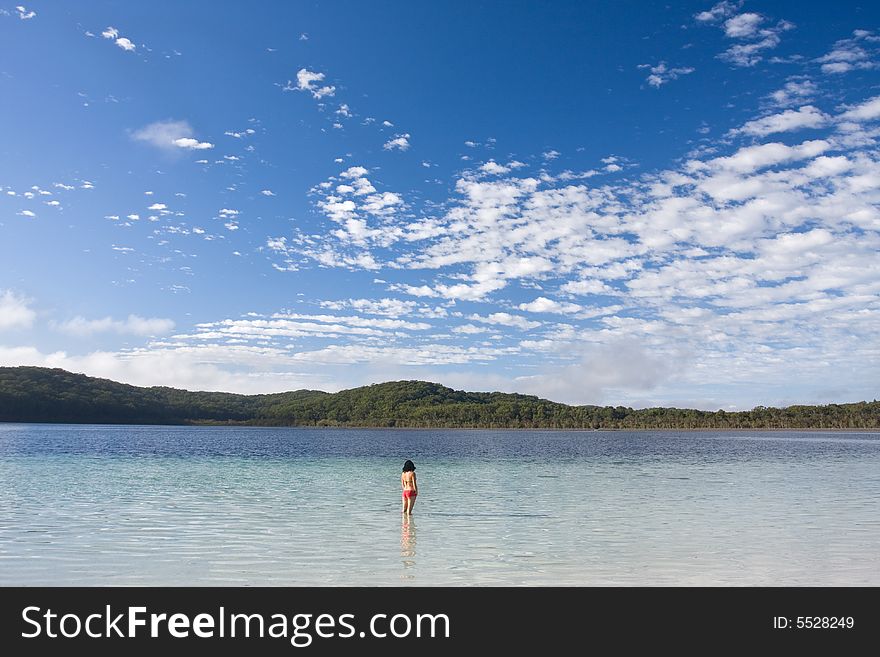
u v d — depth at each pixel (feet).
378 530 68.33
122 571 50.24
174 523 72.43
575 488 115.96
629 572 50.72
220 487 113.80
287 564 52.49
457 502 93.66
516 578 49.08
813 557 55.72
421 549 58.29
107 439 362.94
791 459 219.82
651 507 88.43
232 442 369.71
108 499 94.73
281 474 144.97
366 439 485.15
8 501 91.56
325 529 68.80
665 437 590.55
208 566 51.72
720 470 164.14
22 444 283.79
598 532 67.46
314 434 632.79
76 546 59.11
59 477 131.44
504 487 117.50
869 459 218.59
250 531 67.31
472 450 295.69
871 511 84.79
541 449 312.91
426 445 364.17
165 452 239.50
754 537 64.85
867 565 52.95
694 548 59.31
